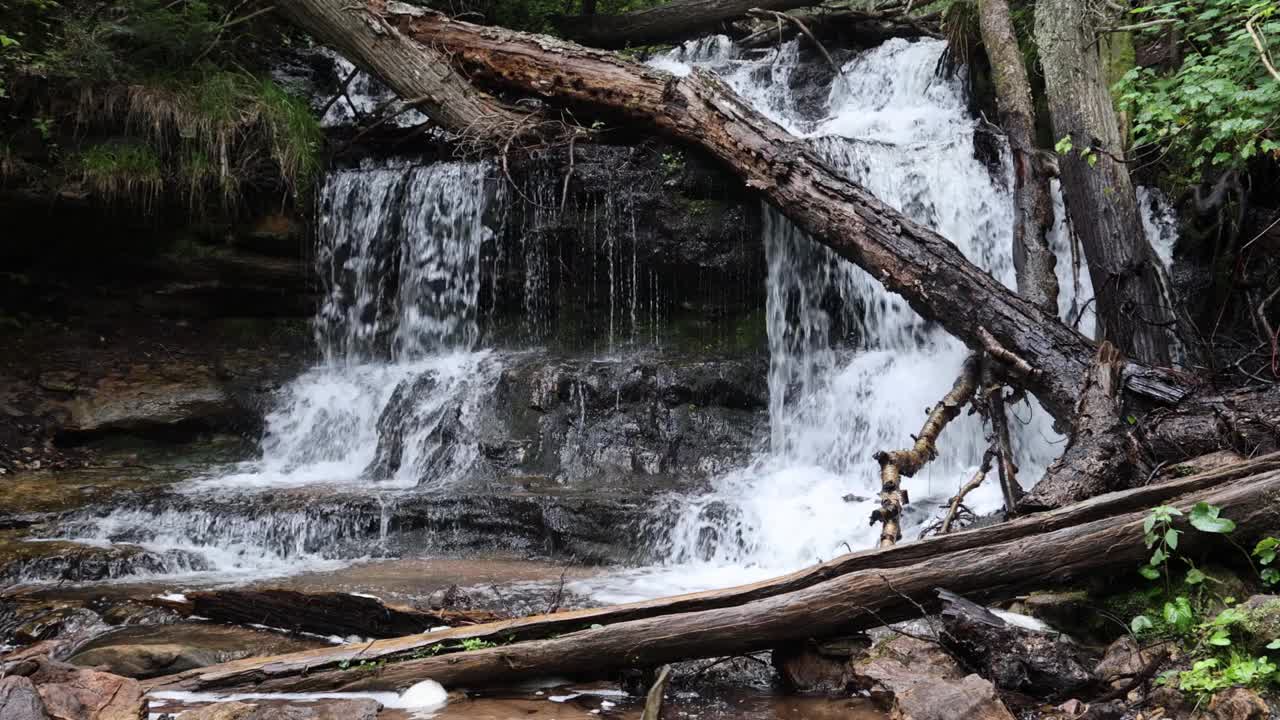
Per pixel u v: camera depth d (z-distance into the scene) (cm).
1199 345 726
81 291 991
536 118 914
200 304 1027
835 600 405
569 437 873
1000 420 637
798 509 685
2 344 946
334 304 1062
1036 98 959
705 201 938
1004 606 457
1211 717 346
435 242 1034
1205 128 673
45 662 399
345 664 413
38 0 923
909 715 353
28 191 906
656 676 406
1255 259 781
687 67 1257
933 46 1101
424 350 1045
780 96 1184
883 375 832
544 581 624
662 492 760
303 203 1036
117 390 956
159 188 954
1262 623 370
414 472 898
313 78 1205
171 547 686
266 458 968
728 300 945
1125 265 721
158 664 445
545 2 1298
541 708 391
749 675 430
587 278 988
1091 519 425
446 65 922
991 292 685
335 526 731
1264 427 508
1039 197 823
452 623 470
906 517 658
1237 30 611
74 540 704
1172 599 416
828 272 896
